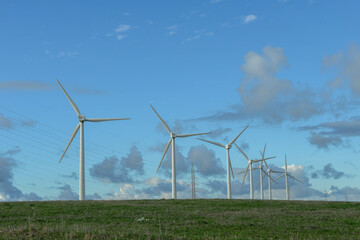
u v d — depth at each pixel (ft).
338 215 148.36
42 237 86.28
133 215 147.23
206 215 146.61
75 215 147.43
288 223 126.21
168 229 113.19
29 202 198.39
